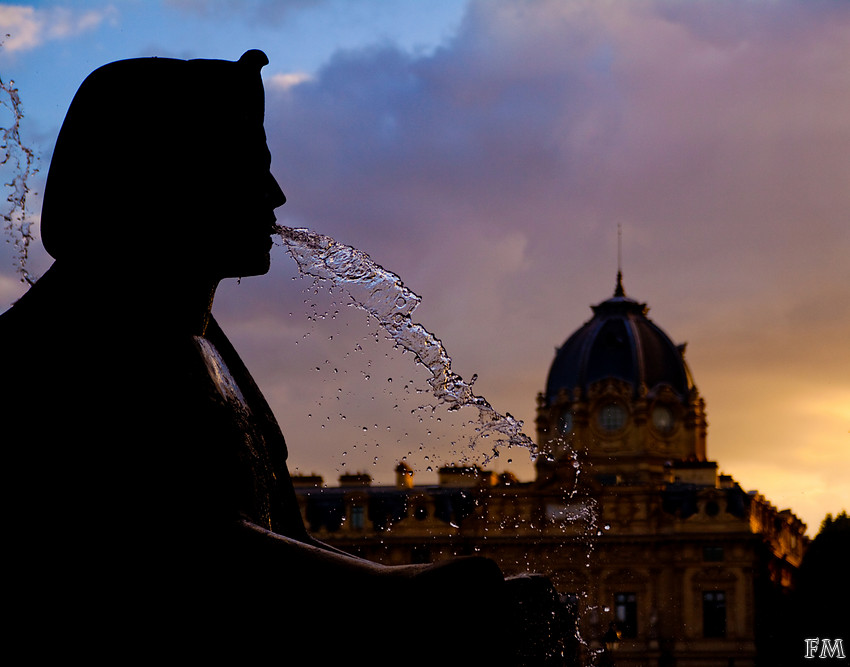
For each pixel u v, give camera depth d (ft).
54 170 10.69
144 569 9.55
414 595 9.04
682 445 299.38
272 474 11.32
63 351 10.12
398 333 16.28
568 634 11.02
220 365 10.94
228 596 9.37
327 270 15.55
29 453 9.75
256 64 10.94
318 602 9.19
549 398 305.12
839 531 202.08
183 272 10.62
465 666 8.96
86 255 10.57
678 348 311.06
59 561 9.57
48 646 9.48
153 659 9.40
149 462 9.82
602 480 291.17
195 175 10.57
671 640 258.98
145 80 10.62
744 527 259.39
